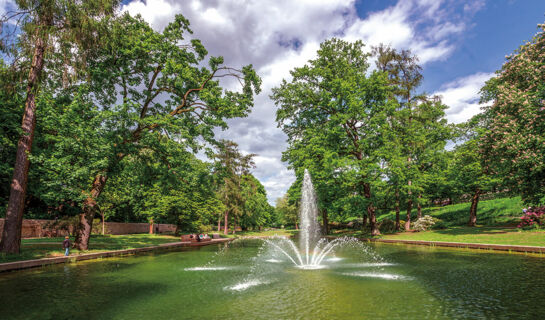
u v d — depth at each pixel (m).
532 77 18.69
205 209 39.53
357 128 30.64
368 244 26.16
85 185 18.25
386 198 35.34
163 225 57.03
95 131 15.37
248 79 22.39
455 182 31.08
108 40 16.39
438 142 30.77
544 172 18.23
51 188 16.12
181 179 23.53
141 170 23.00
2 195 20.14
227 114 22.16
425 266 12.92
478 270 11.41
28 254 14.52
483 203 37.00
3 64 14.24
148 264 14.88
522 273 10.51
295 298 7.85
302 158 32.47
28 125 15.02
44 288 9.27
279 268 13.46
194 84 21.98
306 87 31.23
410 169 29.48
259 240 39.22
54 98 18.28
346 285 9.46
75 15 14.36
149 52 19.66
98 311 6.82
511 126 18.30
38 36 13.73
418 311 6.51
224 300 7.73
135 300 7.78
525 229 21.58
